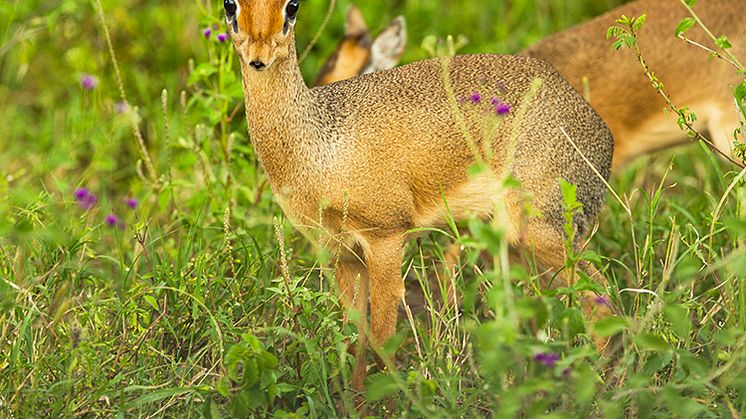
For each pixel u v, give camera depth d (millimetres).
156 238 8977
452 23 14000
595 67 10352
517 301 6148
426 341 7555
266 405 6945
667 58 10234
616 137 10523
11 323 7793
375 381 6797
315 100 7957
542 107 8344
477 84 8352
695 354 7574
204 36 10062
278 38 7355
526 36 13641
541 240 8336
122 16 13352
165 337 8062
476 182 8258
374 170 8008
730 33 10164
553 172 8320
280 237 7484
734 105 10000
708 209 10086
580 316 6535
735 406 6848
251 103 7805
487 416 7266
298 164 7898
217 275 8523
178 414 7359
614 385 7465
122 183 11719
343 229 8148
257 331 7727
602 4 14023
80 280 8594
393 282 8188
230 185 9914
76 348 7324
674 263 7359
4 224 7734
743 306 7375
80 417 7219
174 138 11219
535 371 6801
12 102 13570
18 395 7133
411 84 8305
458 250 9102
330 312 7992
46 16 12164
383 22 13688
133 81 13133
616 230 10086
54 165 10633
